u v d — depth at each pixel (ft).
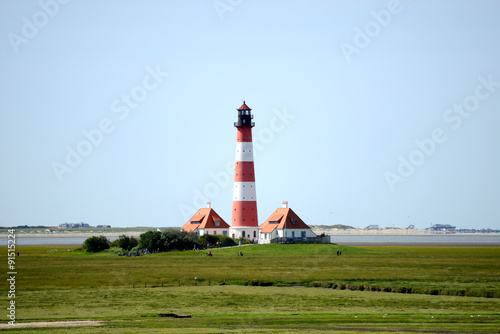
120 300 262.67
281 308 243.19
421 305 249.55
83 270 364.99
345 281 315.99
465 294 277.23
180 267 381.19
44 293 281.54
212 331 197.06
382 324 208.85
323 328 201.87
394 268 376.07
